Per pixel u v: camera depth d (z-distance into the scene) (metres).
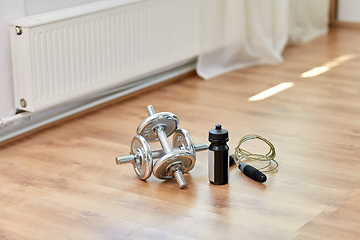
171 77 3.59
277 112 2.92
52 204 1.91
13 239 1.68
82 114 2.95
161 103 3.12
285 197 1.94
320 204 1.88
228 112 2.94
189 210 1.85
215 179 2.04
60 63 2.62
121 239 1.68
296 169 2.18
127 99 3.22
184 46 3.50
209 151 2.02
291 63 4.00
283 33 4.16
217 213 1.83
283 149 2.40
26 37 2.41
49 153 2.40
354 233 1.69
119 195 1.98
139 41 3.11
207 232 1.71
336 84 3.43
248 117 2.85
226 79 3.63
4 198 1.96
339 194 1.96
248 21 3.96
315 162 2.25
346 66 3.86
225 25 3.80
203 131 2.65
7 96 2.55
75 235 1.70
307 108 2.97
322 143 2.46
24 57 2.45
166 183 2.08
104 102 3.08
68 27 2.62
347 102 3.06
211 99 3.19
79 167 2.24
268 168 2.20
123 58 3.02
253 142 2.48
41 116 2.73
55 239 1.68
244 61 4.00
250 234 1.69
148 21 3.14
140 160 2.03
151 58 3.24
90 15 2.73
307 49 4.42
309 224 1.75
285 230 1.71
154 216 1.82
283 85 3.45
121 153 2.39
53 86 2.61
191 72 3.77
